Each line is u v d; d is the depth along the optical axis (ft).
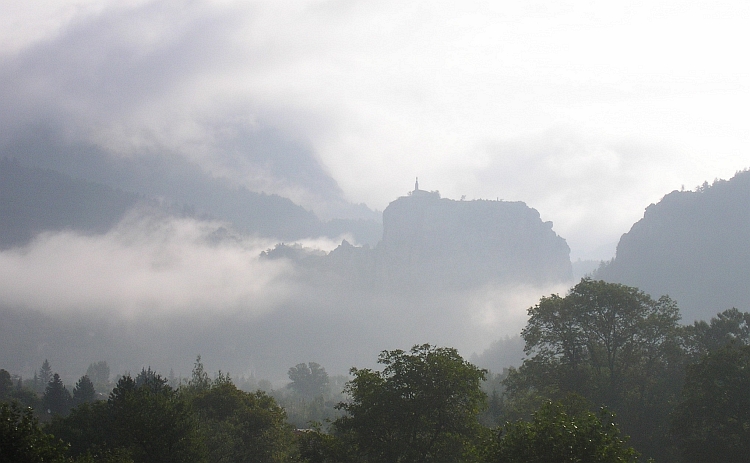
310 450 194.39
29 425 149.38
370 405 187.21
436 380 186.50
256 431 259.19
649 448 246.68
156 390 273.33
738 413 201.67
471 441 182.70
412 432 189.37
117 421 202.80
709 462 198.90
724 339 277.23
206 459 199.41
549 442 132.77
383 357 198.18
